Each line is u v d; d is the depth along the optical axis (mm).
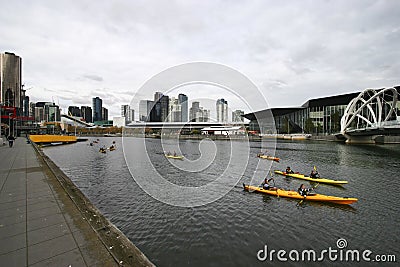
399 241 11078
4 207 7297
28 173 12930
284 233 11797
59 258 4473
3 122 71750
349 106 70625
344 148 53438
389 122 47281
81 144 72500
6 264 4309
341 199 15664
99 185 20656
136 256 4438
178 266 9172
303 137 85188
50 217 6469
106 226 5781
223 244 10695
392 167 29656
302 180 23297
